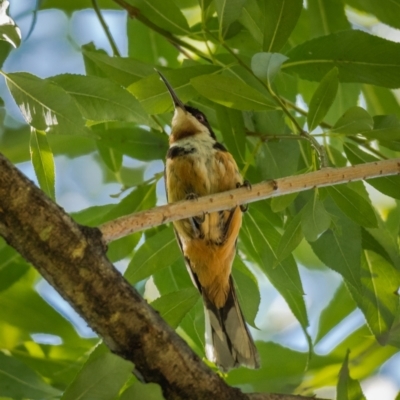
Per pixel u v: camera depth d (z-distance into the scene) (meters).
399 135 9.07
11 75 7.90
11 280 11.61
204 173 10.81
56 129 7.96
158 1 10.72
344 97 12.59
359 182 9.92
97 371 6.53
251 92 8.98
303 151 10.79
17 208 6.87
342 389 8.11
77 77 8.62
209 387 7.36
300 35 12.94
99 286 7.05
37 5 13.59
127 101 8.67
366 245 10.52
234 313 10.72
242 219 10.92
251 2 10.37
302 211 8.79
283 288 10.84
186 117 11.66
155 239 10.17
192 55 12.65
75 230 7.06
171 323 8.70
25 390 9.42
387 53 9.74
